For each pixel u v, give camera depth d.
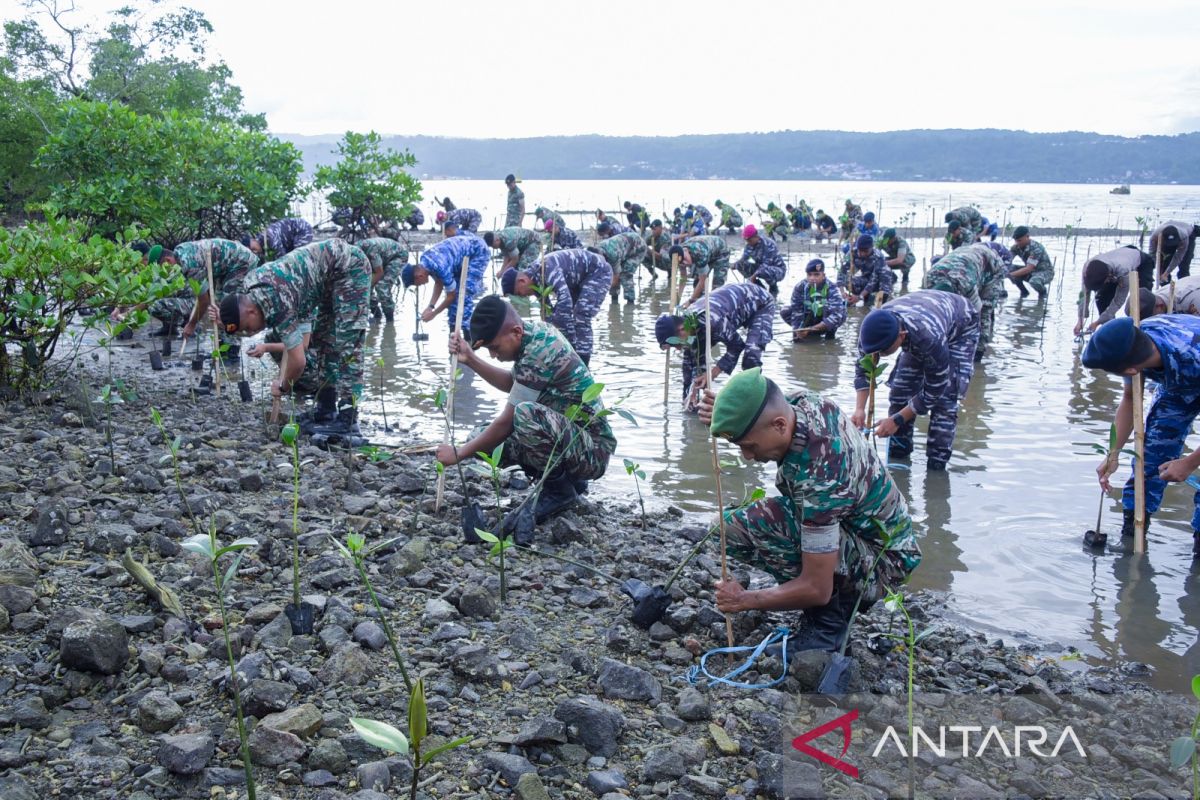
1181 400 5.78
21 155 23.16
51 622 3.45
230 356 10.94
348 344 7.56
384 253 13.73
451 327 12.76
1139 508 5.75
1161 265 10.47
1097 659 4.50
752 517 4.14
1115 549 5.91
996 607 5.09
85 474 5.46
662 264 20.00
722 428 3.73
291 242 13.26
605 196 96.94
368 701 3.29
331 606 3.94
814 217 32.53
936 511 6.55
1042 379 10.84
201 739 2.87
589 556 5.18
